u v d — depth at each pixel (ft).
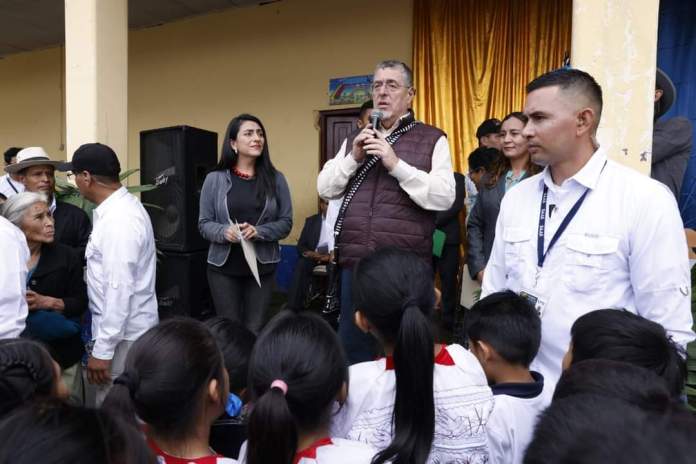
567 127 4.14
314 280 13.84
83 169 6.64
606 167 4.33
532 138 4.27
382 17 16.22
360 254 5.85
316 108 17.60
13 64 23.52
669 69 11.14
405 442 3.25
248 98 18.72
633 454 1.65
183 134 10.57
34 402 2.16
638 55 6.20
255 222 8.48
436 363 3.77
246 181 8.63
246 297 8.70
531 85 4.31
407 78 5.99
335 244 6.18
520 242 4.69
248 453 2.87
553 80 4.16
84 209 10.00
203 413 3.19
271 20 18.08
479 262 8.86
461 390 3.62
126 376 3.01
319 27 17.30
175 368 3.04
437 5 15.02
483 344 4.09
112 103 11.12
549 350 4.44
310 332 3.20
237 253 8.39
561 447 1.83
